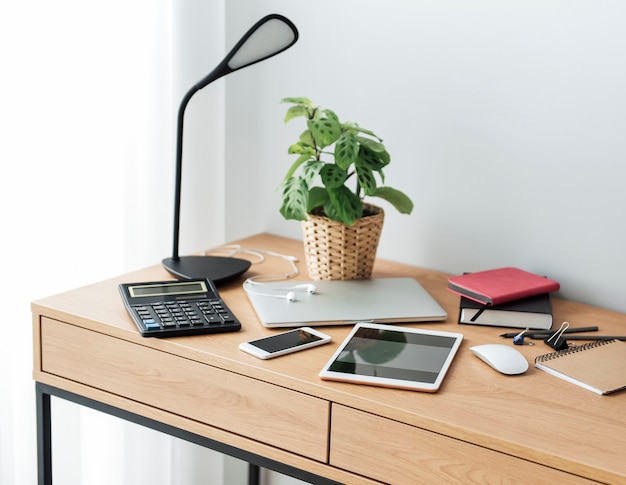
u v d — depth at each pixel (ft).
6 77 5.18
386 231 5.63
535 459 3.29
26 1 5.16
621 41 4.59
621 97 4.66
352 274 4.98
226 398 4.06
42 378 4.65
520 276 4.83
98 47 5.49
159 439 6.29
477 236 5.31
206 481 6.63
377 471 3.71
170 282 4.63
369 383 3.74
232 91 5.99
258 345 4.09
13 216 5.38
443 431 3.48
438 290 5.05
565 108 4.84
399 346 4.11
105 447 6.10
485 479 3.44
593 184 4.85
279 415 3.92
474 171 5.22
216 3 5.88
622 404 3.65
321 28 5.54
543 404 3.63
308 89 5.69
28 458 5.81
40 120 5.36
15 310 5.52
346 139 4.62
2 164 5.28
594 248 4.93
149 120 5.81
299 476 3.96
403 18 5.23
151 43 5.69
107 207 5.76
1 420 5.69
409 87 5.32
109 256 5.84
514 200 5.13
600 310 4.89
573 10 4.70
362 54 5.43
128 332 4.25
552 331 4.39
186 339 4.18
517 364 3.90
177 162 4.99
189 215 6.14
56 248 5.60
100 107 5.58
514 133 5.03
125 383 4.36
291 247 5.78
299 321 4.33
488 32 4.98
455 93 5.17
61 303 4.56
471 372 3.91
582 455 3.25
